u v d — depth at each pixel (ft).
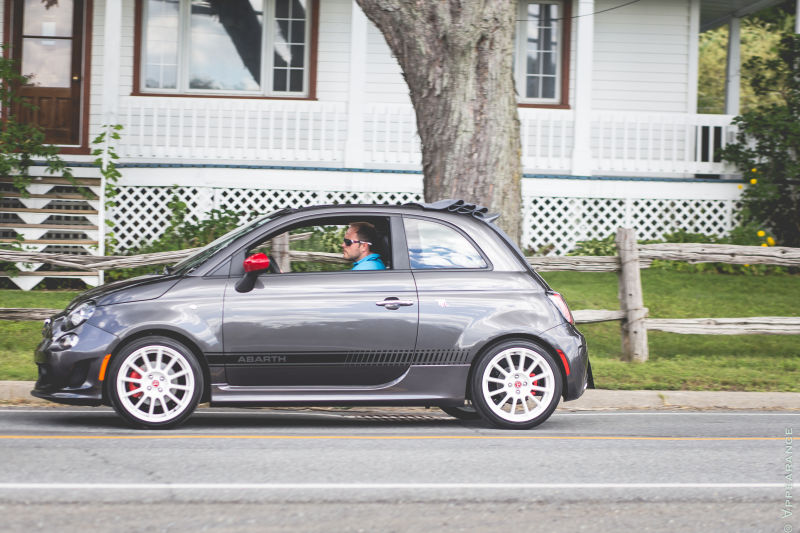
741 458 22.97
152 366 25.39
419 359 26.04
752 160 59.21
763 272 55.36
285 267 35.58
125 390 24.97
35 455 21.61
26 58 59.82
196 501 17.94
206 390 25.67
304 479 19.85
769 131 56.85
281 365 25.55
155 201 56.65
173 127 59.88
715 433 26.63
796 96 57.93
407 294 26.11
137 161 57.98
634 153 63.21
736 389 33.04
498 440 24.85
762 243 56.34
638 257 37.06
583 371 26.76
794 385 33.60
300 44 61.21
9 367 32.35
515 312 26.37
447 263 26.66
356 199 58.08
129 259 37.40
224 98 58.70
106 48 55.26
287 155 57.88
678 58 64.08
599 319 36.81
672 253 37.35
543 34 63.31
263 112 59.77
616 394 31.94
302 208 26.89
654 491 19.47
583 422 28.40
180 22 60.39
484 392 26.30
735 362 37.32
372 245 27.45
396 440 24.63
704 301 47.70
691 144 60.90
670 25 63.87
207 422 27.27
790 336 43.88
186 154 57.16
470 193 35.22
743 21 104.88
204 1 60.59
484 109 35.09
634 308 36.78
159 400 25.48
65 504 17.57
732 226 59.72
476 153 35.14
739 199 59.62
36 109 54.60
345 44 61.11
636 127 60.49
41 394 25.35
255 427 26.53
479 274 26.63
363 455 22.45
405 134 59.11
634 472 21.20
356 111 58.18
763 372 35.42
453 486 19.52
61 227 52.19
